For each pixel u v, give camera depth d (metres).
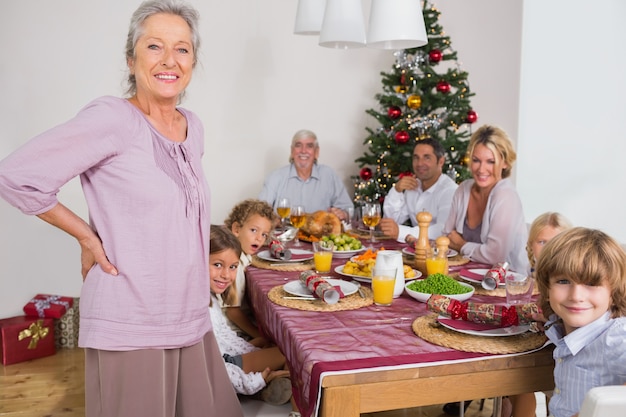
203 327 1.54
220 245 2.07
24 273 3.76
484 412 2.72
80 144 1.30
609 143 4.17
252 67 4.18
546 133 4.37
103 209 1.39
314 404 1.38
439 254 2.17
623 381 1.33
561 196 4.33
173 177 1.42
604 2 4.09
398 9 2.38
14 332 3.41
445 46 4.01
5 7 3.62
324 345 1.52
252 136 4.25
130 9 3.81
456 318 1.64
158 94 1.42
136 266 1.38
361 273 2.20
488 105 4.58
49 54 3.72
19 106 3.71
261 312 2.06
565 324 1.44
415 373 1.41
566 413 1.41
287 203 3.13
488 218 2.57
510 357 1.47
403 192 3.74
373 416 2.66
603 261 1.33
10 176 1.24
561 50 4.27
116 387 1.42
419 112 4.04
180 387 1.54
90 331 1.40
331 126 4.41
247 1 4.12
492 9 4.48
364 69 4.42
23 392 3.02
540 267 1.45
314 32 3.05
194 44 1.48
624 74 4.07
